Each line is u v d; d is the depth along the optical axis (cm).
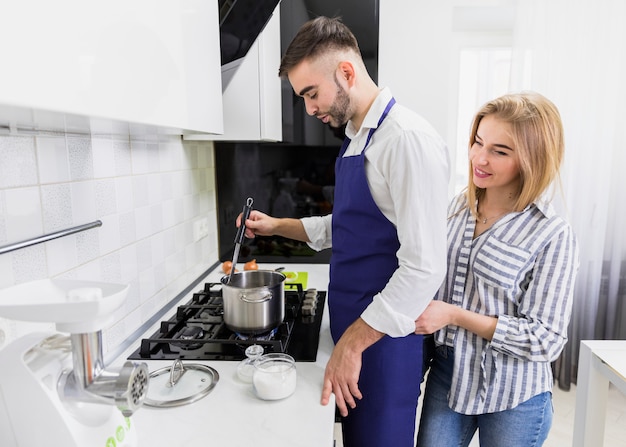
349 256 113
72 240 96
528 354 105
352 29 190
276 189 208
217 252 213
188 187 171
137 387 60
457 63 257
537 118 103
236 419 84
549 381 117
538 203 110
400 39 222
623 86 233
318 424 82
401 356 110
